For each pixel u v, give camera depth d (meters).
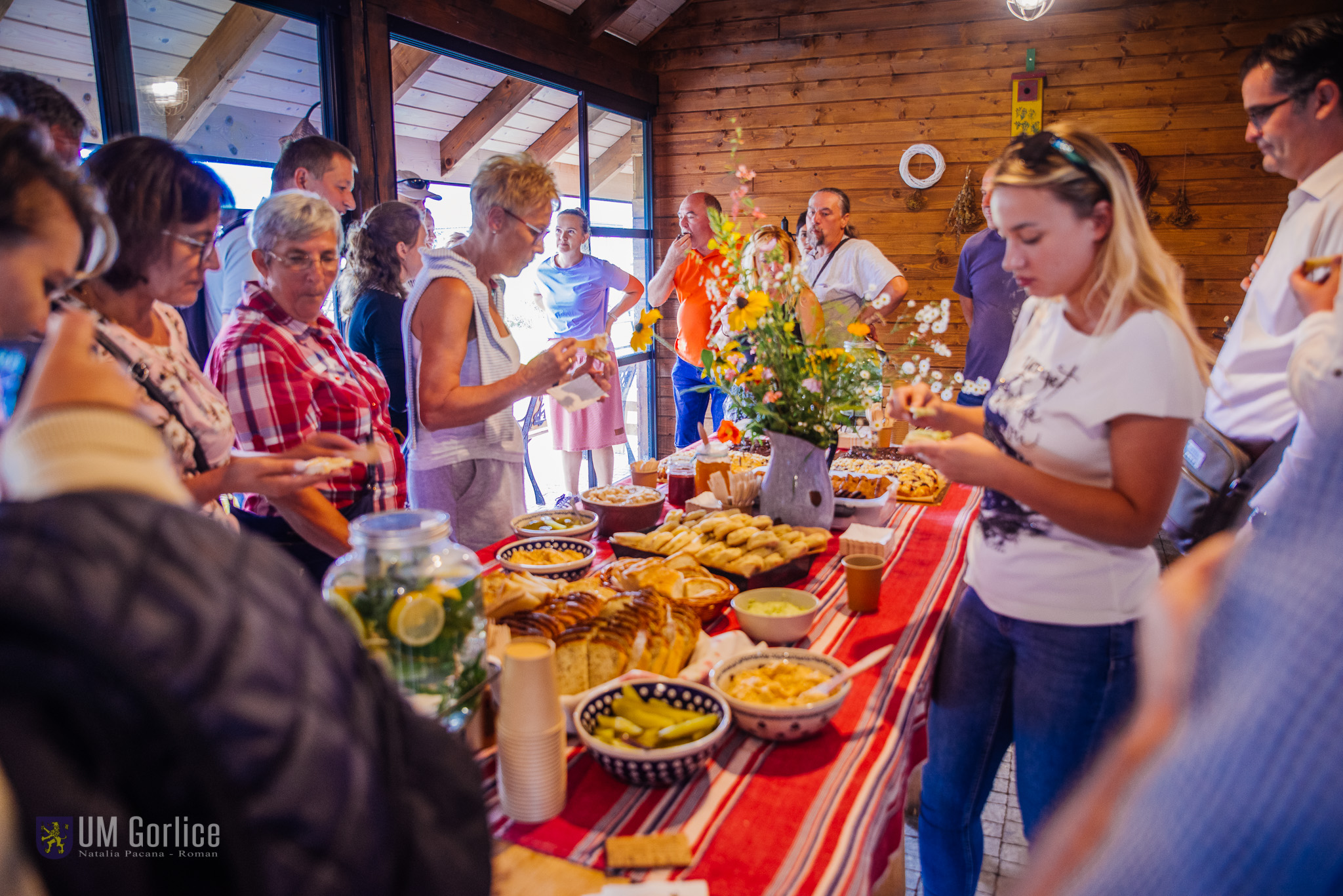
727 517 1.84
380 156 3.61
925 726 1.45
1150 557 1.35
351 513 1.78
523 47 4.52
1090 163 1.20
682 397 4.61
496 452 2.11
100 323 1.21
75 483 0.49
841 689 1.18
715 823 0.99
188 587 0.46
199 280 1.33
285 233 1.60
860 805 1.03
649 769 1.02
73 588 0.43
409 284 2.96
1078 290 1.28
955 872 1.58
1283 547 0.36
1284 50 1.70
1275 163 1.83
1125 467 1.22
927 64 5.12
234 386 1.57
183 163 1.25
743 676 1.27
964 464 1.29
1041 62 4.88
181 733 0.43
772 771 1.10
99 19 2.51
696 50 5.66
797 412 1.88
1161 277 1.23
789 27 5.40
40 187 0.73
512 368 2.09
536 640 1.04
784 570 1.71
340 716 0.50
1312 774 0.31
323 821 0.46
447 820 0.57
